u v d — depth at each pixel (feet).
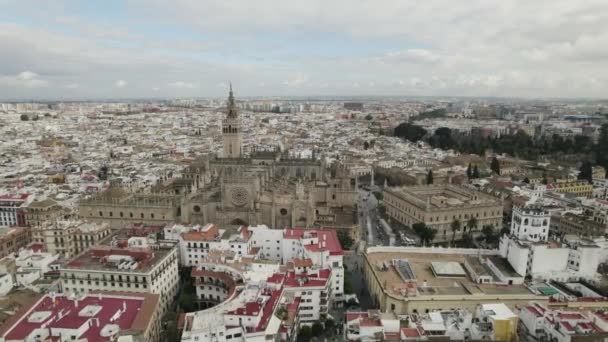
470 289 580.71
